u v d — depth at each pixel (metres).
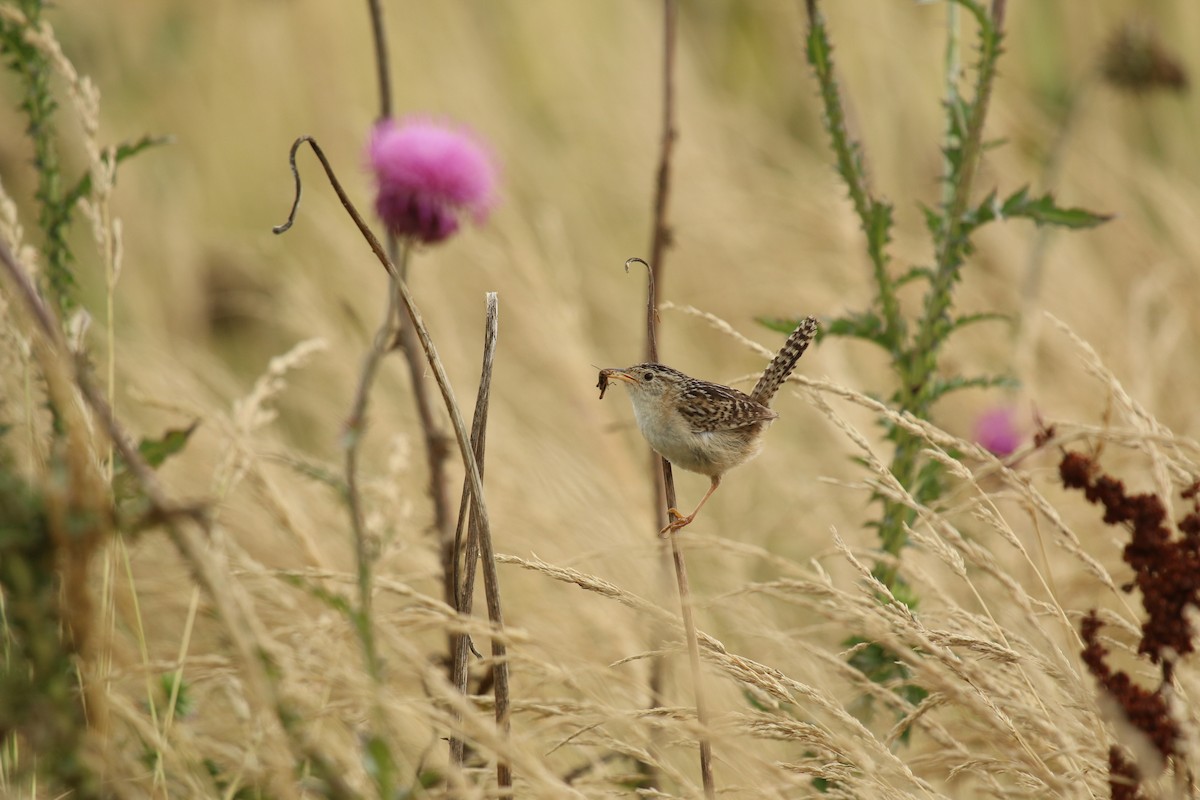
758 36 19.66
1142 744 5.20
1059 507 9.68
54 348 4.99
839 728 6.78
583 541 9.61
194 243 15.01
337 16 17.80
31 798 5.21
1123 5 17.09
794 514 11.02
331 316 13.45
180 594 7.58
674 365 13.69
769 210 15.25
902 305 13.10
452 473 10.50
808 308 13.54
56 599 4.93
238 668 5.46
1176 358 12.49
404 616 5.65
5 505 4.48
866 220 8.01
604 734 6.40
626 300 14.52
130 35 16.81
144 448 6.62
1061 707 6.39
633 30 18.98
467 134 8.68
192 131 16.89
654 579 9.25
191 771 5.85
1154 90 12.93
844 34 17.58
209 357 13.25
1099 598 8.66
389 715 5.79
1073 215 7.61
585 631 8.81
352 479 5.83
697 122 17.19
